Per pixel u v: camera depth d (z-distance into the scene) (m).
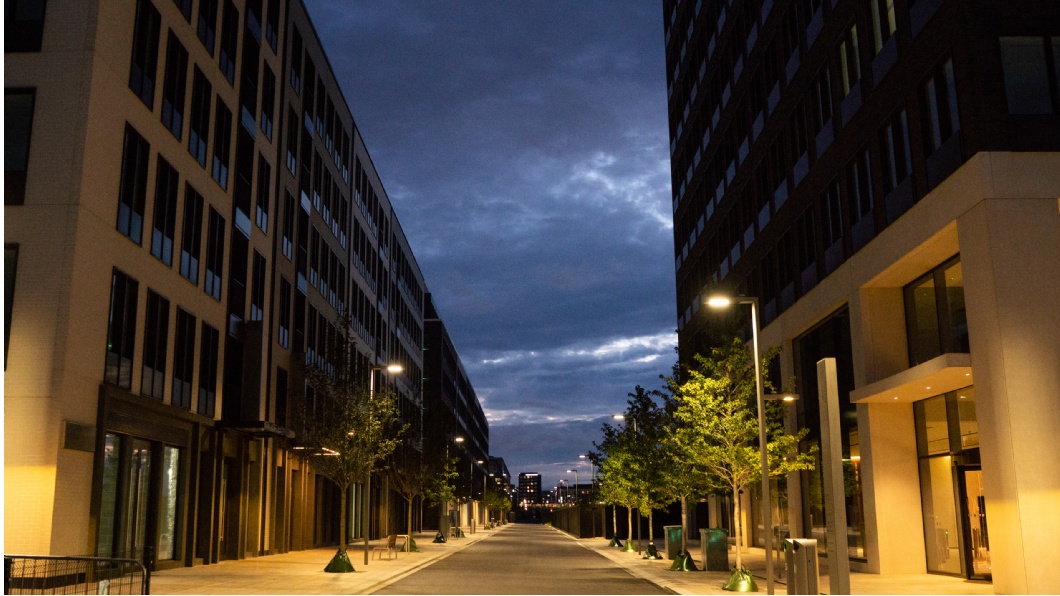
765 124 37.41
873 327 26.03
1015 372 18.28
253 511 34.88
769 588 18.19
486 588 22.36
